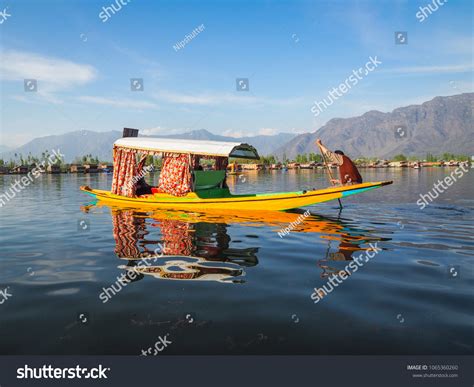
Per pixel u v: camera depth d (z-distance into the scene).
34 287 6.13
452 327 4.57
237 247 9.04
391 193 23.75
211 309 5.14
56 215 14.76
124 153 18.42
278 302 5.39
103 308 5.21
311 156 184.38
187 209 16.44
